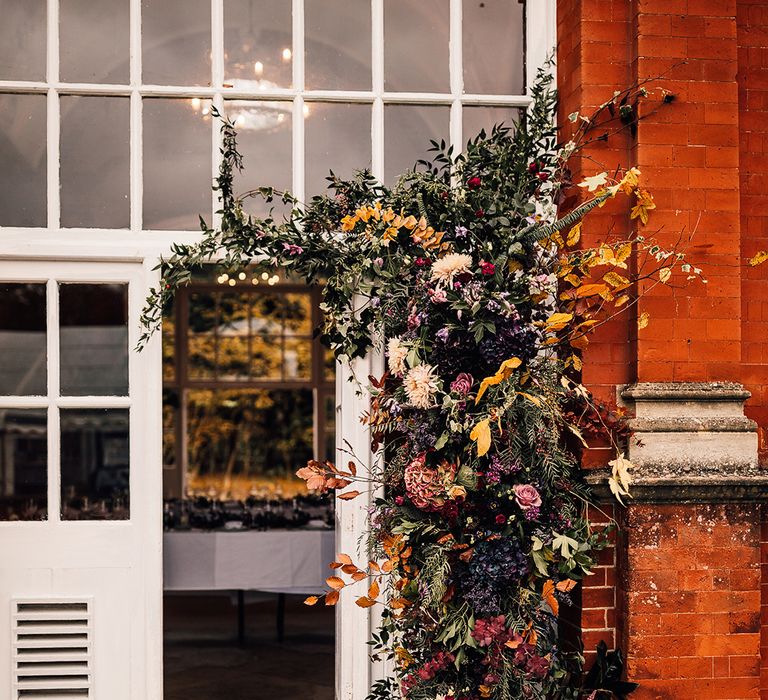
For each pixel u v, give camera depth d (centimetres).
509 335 311
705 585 348
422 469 313
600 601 355
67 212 377
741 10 379
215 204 381
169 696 567
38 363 377
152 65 382
